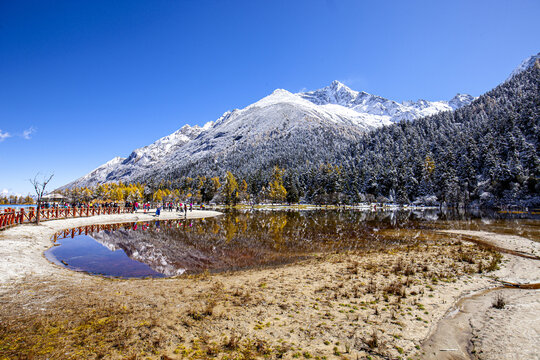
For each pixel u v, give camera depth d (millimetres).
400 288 9352
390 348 5633
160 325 6645
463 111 169125
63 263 15219
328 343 5844
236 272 13438
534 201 70562
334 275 11523
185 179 180000
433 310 7648
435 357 5332
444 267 12602
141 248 20516
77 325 6605
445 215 58000
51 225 27875
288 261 16312
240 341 5887
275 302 8312
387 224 38000
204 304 8164
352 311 7555
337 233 28875
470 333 6332
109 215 41062
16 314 7230
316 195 108938
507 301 8273
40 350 5383
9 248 15328
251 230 31734
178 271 14391
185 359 5184
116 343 5727
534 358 5125
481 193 83938
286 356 5312
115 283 10906
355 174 118438
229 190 100875
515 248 18438
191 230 31625
